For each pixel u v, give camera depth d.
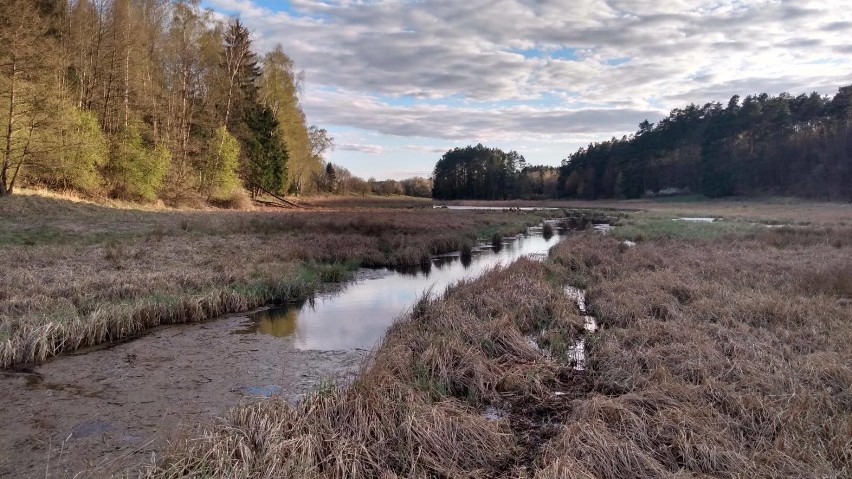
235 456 4.62
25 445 5.29
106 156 30.95
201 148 40.50
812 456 4.49
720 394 5.83
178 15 36.91
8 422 5.82
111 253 14.99
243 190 44.16
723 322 8.74
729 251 17.11
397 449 4.99
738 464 4.48
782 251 17.03
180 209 34.41
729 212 48.91
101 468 4.79
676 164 87.50
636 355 7.28
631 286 11.70
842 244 18.56
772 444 4.83
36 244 16.44
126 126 32.00
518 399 6.52
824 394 5.63
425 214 41.91
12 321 8.52
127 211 28.05
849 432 4.80
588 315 10.71
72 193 28.62
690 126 90.94
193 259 15.25
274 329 9.95
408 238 22.52
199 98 41.78
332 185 92.81
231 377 7.34
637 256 16.02
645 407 5.66
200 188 40.03
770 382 6.01
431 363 7.02
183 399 6.54
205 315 10.61
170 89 37.44
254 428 4.98
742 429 5.23
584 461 4.59
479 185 113.62
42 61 25.38
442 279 15.59
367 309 11.70
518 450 5.25
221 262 14.62
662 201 82.31
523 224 35.09
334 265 16.31
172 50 35.78
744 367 6.52
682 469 4.39
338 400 5.59
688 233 24.62
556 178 123.31
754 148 73.88
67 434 5.55
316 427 5.09
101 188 31.14
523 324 9.46
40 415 6.01
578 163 111.12
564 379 7.25
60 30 30.47
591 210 60.75
